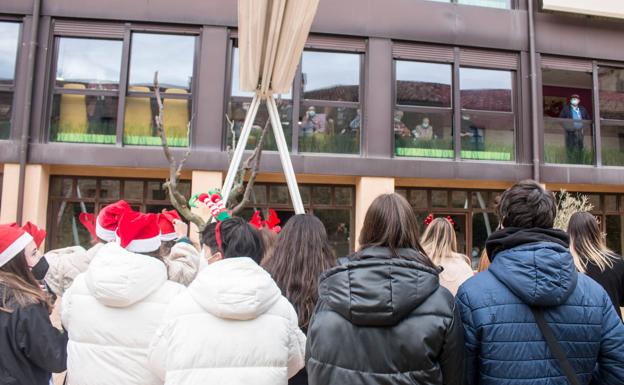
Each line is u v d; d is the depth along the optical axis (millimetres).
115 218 2709
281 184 9312
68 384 2014
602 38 9984
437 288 1528
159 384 1925
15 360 1791
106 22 8594
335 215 9352
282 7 4188
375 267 1481
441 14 9422
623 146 9984
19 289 1841
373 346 1476
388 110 9078
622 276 2742
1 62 8383
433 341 1459
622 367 1595
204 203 4098
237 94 8844
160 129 5559
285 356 1767
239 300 1673
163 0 8641
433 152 9305
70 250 3123
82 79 8539
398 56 9289
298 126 8914
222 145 8609
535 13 9773
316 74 9109
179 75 8734
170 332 1717
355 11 9125
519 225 1744
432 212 9727
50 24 8492
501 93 9672
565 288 1565
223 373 1654
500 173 9312
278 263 2260
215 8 8750
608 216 10336
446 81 9484
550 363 1581
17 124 8219
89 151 8266
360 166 8867
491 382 1612
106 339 1902
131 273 1907
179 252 2734
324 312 1586
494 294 1647
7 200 8000
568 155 9773
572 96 10023
